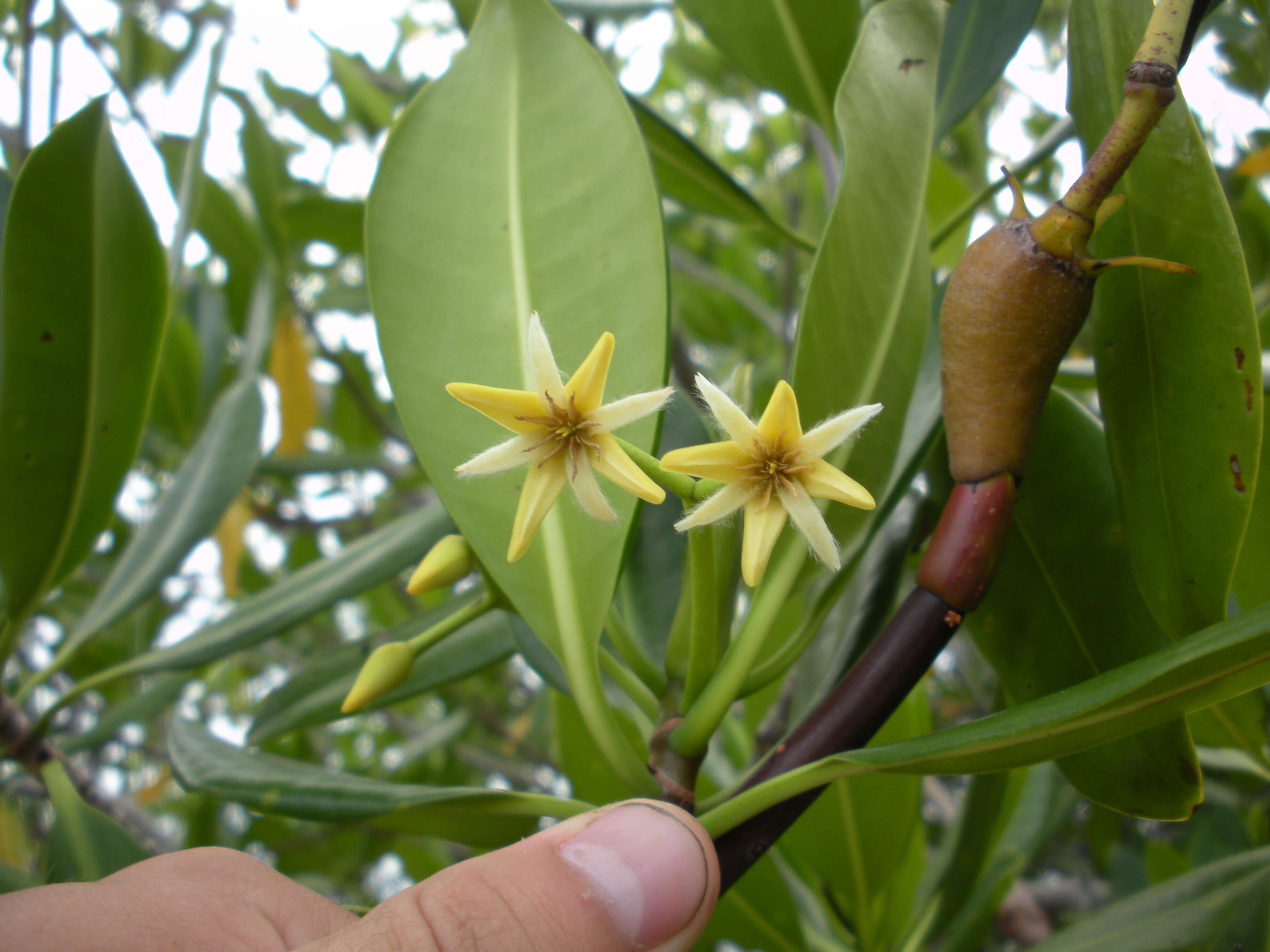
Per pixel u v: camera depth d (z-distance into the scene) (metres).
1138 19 0.11
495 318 0.13
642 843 0.11
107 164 0.14
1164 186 0.11
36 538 0.16
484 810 0.12
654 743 0.12
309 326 0.33
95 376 0.15
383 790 0.12
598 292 0.13
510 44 0.14
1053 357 0.11
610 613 0.13
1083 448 0.13
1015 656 0.13
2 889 0.16
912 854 0.21
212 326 0.32
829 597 0.13
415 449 0.13
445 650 0.18
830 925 0.22
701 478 0.10
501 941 0.11
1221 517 0.11
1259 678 0.09
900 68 0.13
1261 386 0.10
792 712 0.17
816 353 0.12
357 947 0.11
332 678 0.18
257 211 0.30
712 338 0.44
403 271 0.13
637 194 0.13
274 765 0.14
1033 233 0.10
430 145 0.14
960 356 0.11
